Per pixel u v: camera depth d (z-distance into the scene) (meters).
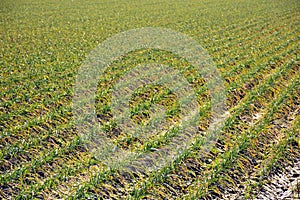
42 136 11.02
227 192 8.88
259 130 11.25
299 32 25.41
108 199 8.62
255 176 9.43
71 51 20.94
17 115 12.50
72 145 10.48
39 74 16.67
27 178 9.27
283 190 9.05
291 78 16.30
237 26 28.45
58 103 13.59
